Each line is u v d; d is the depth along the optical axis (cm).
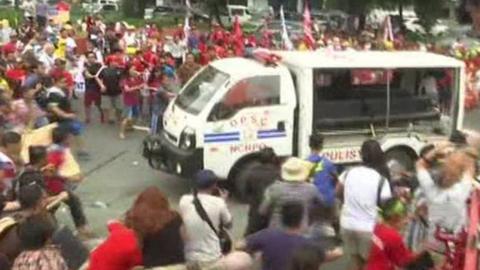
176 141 1308
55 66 1739
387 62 1362
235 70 1295
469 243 753
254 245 618
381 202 784
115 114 1905
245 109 1289
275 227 664
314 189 792
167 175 1470
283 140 1313
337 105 1334
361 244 832
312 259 482
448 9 4816
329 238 824
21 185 795
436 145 999
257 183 844
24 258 592
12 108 1228
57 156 966
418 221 844
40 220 612
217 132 1278
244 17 5816
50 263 592
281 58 1342
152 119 1733
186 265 684
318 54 1375
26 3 5069
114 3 6550
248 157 1298
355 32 4138
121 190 1364
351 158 1349
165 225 663
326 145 1333
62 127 1045
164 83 1791
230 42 2705
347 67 1323
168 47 2528
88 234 1043
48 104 1340
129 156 1617
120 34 2834
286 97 1307
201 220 744
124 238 620
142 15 6022
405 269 726
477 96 2264
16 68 1678
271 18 5050
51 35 2712
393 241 713
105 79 1847
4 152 929
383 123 1380
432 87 1419
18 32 2909
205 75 1358
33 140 1017
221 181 1308
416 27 5009
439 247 800
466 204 791
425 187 818
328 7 5375
